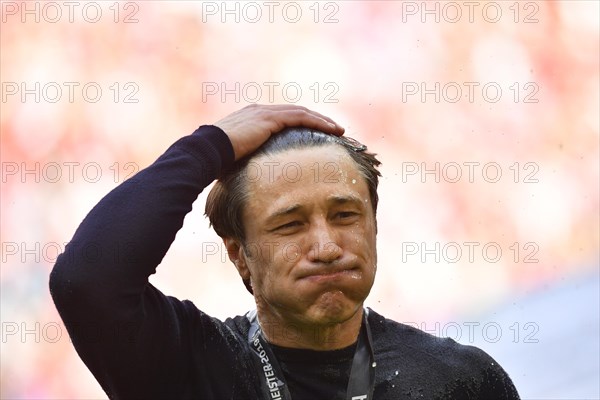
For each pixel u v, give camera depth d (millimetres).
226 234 9797
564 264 37500
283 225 9258
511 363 29062
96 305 8750
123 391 9250
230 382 9461
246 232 9508
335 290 9133
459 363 9805
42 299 33344
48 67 39719
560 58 42656
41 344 32094
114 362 9031
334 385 9555
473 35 42562
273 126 9750
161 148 39812
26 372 31719
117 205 9055
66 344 32156
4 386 31453
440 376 9680
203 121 40469
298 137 9664
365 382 9555
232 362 9562
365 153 9805
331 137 9742
